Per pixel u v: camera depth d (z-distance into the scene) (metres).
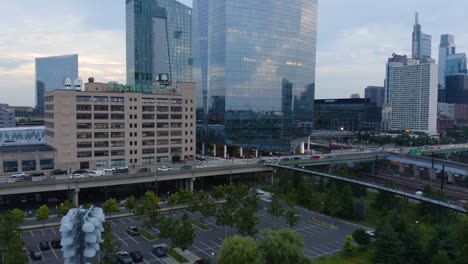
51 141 170.12
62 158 159.50
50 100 168.62
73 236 22.34
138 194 153.00
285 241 75.62
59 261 83.31
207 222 115.19
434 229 105.00
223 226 110.38
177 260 85.31
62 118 158.88
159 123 184.75
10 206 130.12
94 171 153.25
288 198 123.00
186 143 194.75
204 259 84.75
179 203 130.38
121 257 82.62
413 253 85.75
